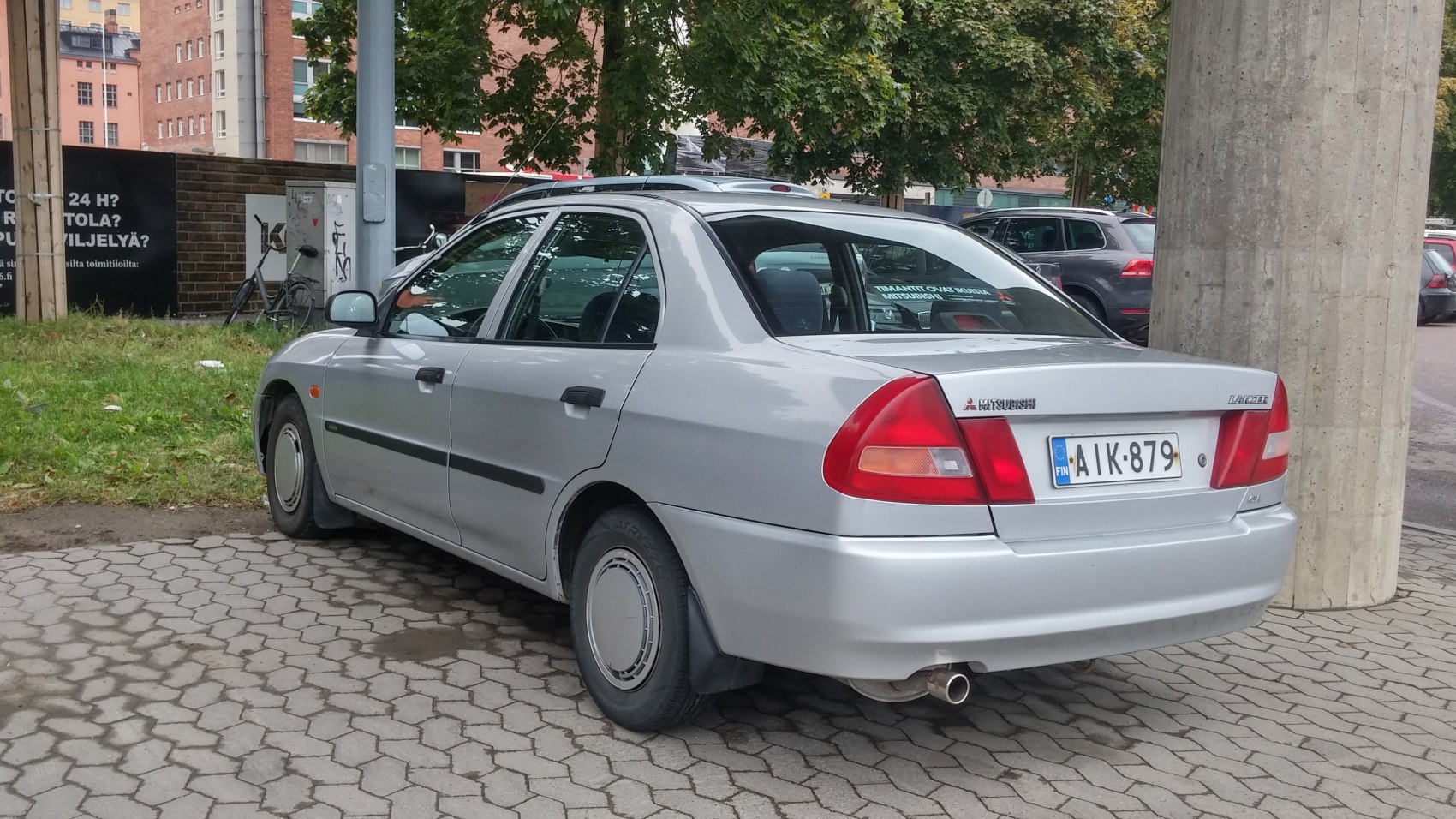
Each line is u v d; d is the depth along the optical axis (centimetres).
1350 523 551
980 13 2231
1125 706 428
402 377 487
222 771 342
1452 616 549
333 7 1697
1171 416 360
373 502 518
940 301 409
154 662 420
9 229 1498
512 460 421
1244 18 534
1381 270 538
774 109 1566
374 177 891
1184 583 350
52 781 332
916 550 312
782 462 325
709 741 378
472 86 1538
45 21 1230
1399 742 404
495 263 471
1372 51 523
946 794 349
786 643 326
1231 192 544
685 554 350
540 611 496
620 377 381
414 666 430
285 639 449
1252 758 386
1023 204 5372
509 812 326
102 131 13488
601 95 1557
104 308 1588
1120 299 1455
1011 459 324
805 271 387
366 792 334
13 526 581
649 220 409
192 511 629
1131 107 2761
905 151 2233
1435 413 1261
